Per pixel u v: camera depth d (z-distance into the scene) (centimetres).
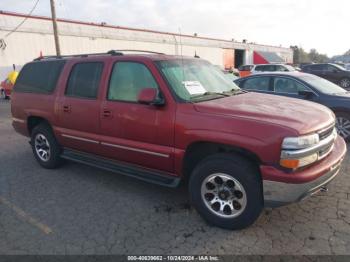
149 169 406
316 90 680
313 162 313
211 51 4134
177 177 380
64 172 537
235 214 334
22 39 2312
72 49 2631
